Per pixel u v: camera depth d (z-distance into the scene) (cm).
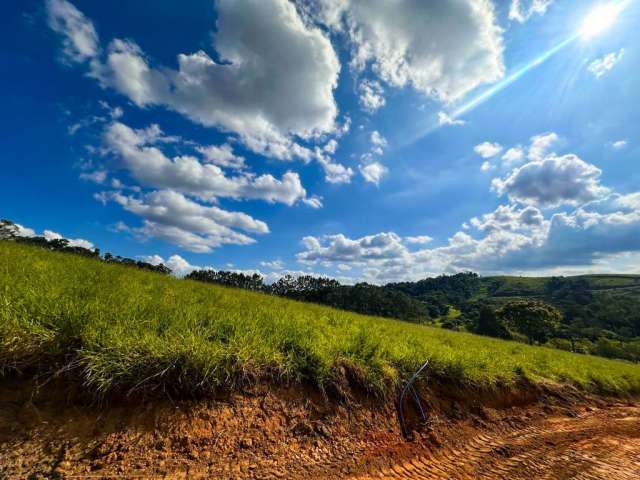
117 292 534
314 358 523
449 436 565
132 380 357
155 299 573
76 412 324
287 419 436
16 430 288
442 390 686
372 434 491
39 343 340
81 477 280
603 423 793
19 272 518
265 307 813
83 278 611
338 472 391
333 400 505
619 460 535
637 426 793
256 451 377
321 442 433
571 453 548
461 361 757
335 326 825
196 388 392
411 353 700
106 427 325
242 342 466
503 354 1111
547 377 1045
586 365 1442
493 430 638
